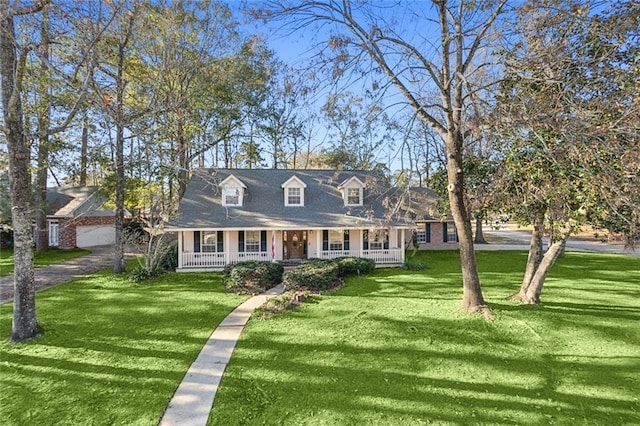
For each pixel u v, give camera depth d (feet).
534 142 25.91
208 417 16.97
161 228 52.37
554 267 56.24
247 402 18.28
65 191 98.17
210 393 19.15
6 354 24.12
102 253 79.56
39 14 30.40
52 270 57.16
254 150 96.89
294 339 26.81
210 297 39.68
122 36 40.70
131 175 59.82
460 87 30.58
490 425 16.24
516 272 52.85
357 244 64.28
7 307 35.99
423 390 19.34
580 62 23.99
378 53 30.32
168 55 51.55
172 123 51.60
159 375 21.16
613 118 22.65
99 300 38.34
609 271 52.65
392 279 48.62
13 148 26.20
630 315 31.09
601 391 19.04
